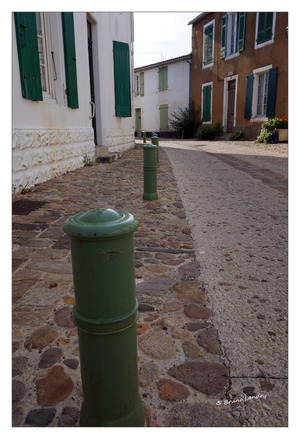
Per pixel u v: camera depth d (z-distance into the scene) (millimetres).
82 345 1283
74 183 6414
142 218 4395
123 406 1341
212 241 3641
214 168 8797
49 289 2586
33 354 1898
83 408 1403
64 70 7238
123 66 12070
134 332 1323
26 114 5656
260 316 2246
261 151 12898
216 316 2248
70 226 1178
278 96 15820
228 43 19266
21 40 5246
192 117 24594
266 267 3004
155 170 5238
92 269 1173
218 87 20969
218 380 1717
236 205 5141
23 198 5137
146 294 2525
